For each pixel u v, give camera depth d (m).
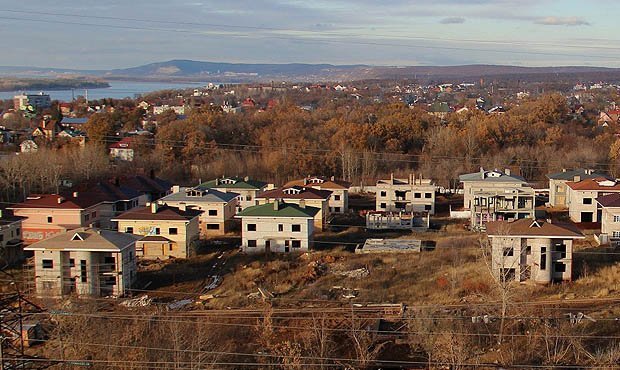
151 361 27.92
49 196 54.16
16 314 24.28
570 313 33.88
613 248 47.12
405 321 33.25
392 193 66.06
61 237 39.97
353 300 36.88
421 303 36.09
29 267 44.78
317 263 44.38
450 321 32.22
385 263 44.75
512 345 30.42
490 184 63.88
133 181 65.44
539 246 39.12
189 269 44.72
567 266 39.53
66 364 26.95
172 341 28.61
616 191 56.78
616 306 34.94
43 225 52.66
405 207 66.00
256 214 49.28
